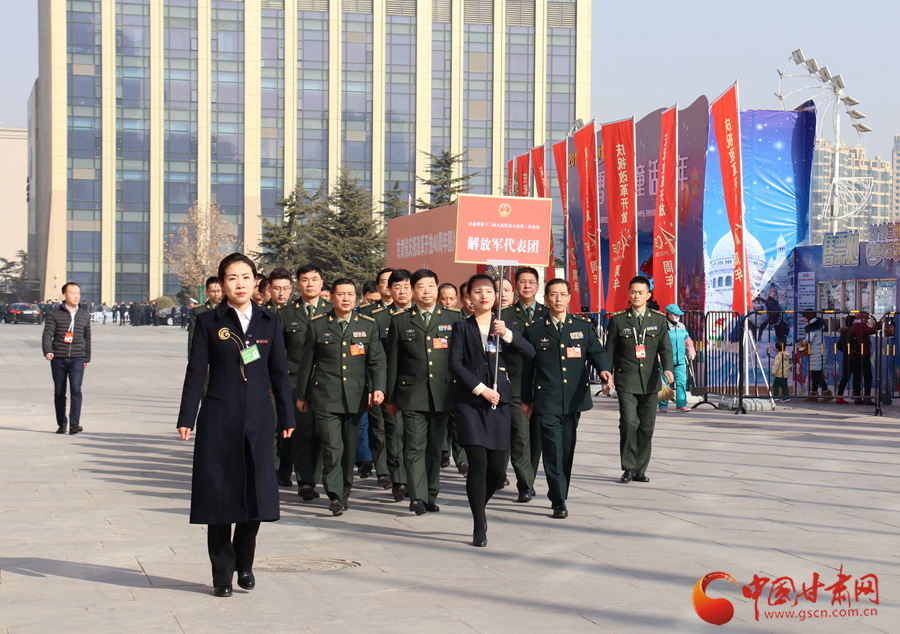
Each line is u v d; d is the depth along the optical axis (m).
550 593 5.34
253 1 73.31
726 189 16.31
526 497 8.37
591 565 6.00
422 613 4.95
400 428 8.61
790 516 7.58
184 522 7.24
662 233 16.94
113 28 72.44
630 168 17.62
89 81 72.50
